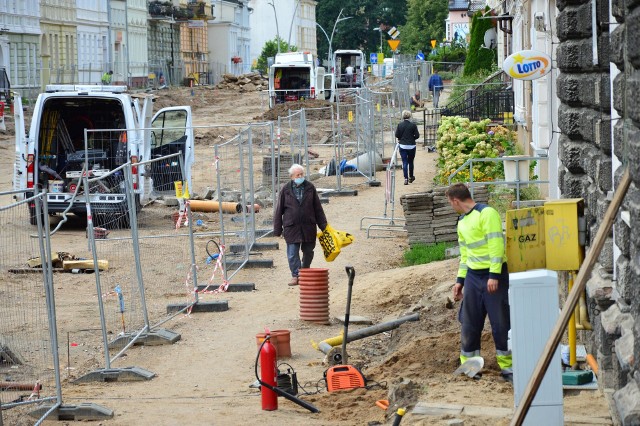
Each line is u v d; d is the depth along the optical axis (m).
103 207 26.14
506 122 49.03
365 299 23.84
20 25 108.88
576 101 18.58
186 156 41.00
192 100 108.81
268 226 35.19
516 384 13.02
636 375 11.29
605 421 13.00
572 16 18.34
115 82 123.25
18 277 18.75
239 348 20.22
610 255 14.93
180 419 15.13
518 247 15.59
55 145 38.72
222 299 24.97
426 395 14.76
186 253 30.33
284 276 27.88
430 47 180.25
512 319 13.00
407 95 86.88
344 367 16.67
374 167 47.34
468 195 16.27
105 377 18.02
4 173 57.88
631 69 12.02
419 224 30.50
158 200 37.50
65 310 23.88
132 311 21.69
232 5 191.50
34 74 112.88
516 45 46.28
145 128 37.00
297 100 96.19
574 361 15.34
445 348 17.70
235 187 41.81
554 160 27.56
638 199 11.79
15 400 16.11
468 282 16.22
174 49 167.62
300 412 15.34
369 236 33.62
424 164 54.31
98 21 135.38
